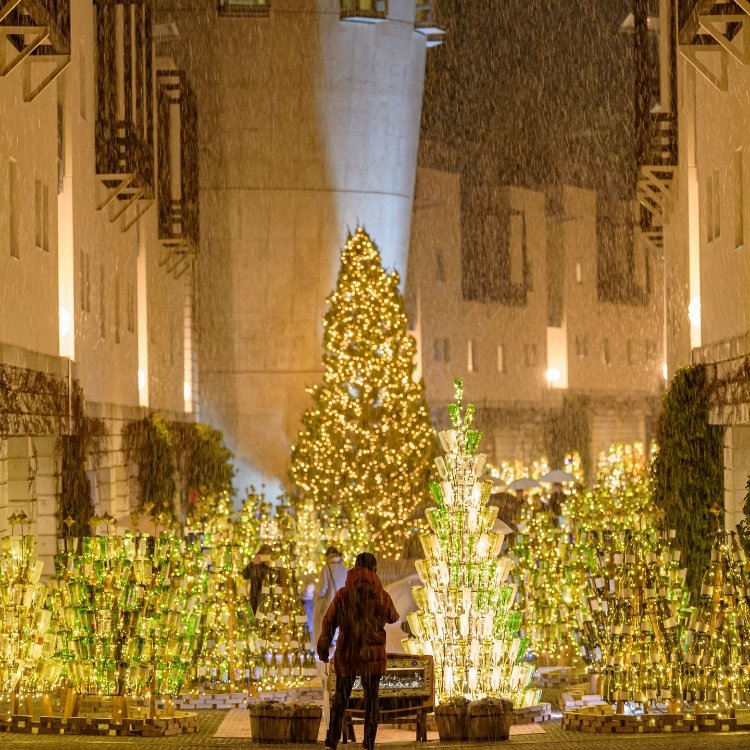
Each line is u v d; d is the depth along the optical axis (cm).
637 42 3575
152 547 1886
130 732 1720
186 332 5509
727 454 2775
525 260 8362
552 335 8569
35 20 2228
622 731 1727
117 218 3691
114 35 3441
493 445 7962
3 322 2331
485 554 1862
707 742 1502
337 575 2317
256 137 5641
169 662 1803
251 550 2533
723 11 2412
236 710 2016
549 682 2305
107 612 1773
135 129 3631
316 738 1652
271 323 5697
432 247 7550
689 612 1875
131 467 4034
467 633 1852
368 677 1516
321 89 5653
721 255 2781
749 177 2472
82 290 3150
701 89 3016
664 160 3534
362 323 4078
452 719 1683
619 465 4150
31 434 2547
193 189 4778
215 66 5622
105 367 3484
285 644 2202
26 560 1822
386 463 4019
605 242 9044
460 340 7725
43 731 1742
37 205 2700
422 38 5988
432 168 7562
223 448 5481
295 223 5681
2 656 1767
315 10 5612
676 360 3584
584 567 2209
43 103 2741
